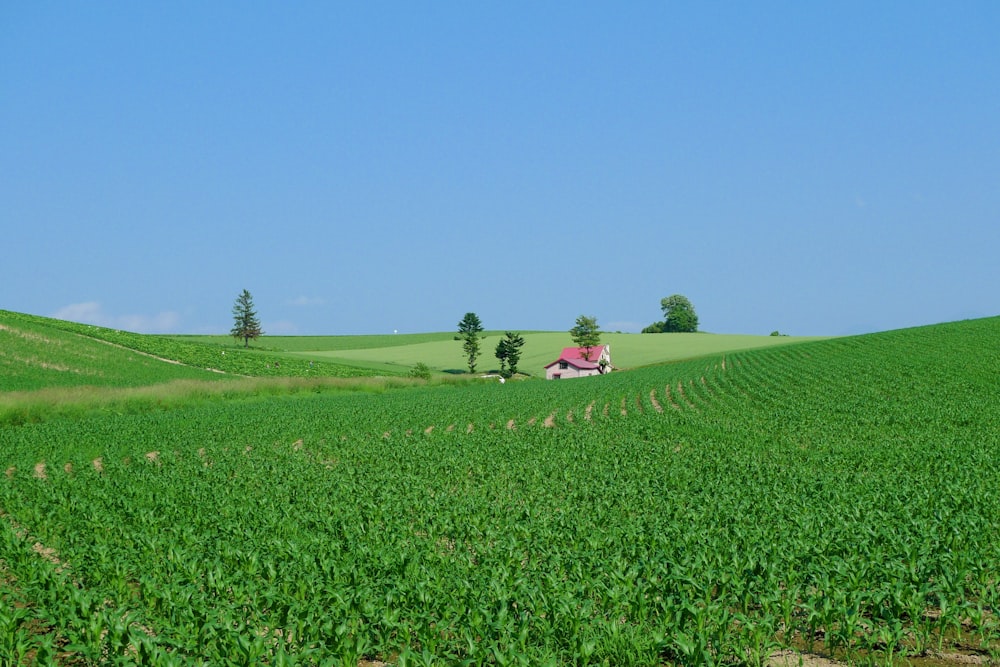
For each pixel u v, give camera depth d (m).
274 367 105.00
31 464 26.73
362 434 35.56
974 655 10.01
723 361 96.25
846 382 58.44
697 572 12.07
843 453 27.91
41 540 16.11
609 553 13.74
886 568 11.79
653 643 9.46
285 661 9.16
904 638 10.59
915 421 37.53
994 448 28.31
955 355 70.12
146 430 37.44
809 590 11.88
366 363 134.38
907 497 18.52
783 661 9.83
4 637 10.02
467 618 10.39
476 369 134.88
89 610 10.77
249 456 29.56
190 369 91.12
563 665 9.41
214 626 10.06
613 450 29.23
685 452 28.64
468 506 18.03
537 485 21.72
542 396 59.31
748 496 19.23
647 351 145.25
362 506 18.70
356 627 10.17
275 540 14.51
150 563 13.52
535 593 10.91
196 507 18.86
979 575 12.09
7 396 45.69
